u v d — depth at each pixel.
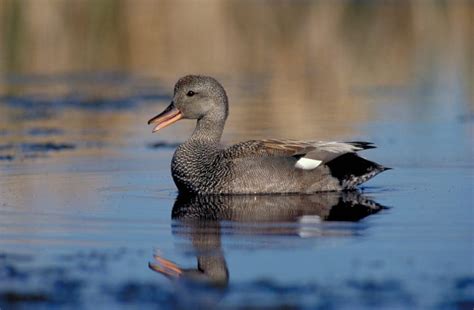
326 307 9.27
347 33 40.47
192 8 40.25
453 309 9.18
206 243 11.59
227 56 35.09
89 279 10.25
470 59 34.22
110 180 15.81
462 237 11.64
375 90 28.05
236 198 14.34
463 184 15.09
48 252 11.26
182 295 9.70
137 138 20.77
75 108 25.36
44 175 16.27
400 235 11.80
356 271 10.36
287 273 10.34
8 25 36.44
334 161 14.72
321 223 12.54
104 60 34.44
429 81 29.66
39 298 9.64
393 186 15.06
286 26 41.03
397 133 20.70
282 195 14.49
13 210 13.44
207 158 14.86
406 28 41.72
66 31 37.41
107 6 38.16
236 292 9.75
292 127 21.80
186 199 14.30
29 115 24.23
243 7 45.47
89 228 12.39
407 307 9.25
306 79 30.42
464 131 20.75
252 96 27.22
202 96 15.35
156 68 32.47
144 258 10.99
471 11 43.72
